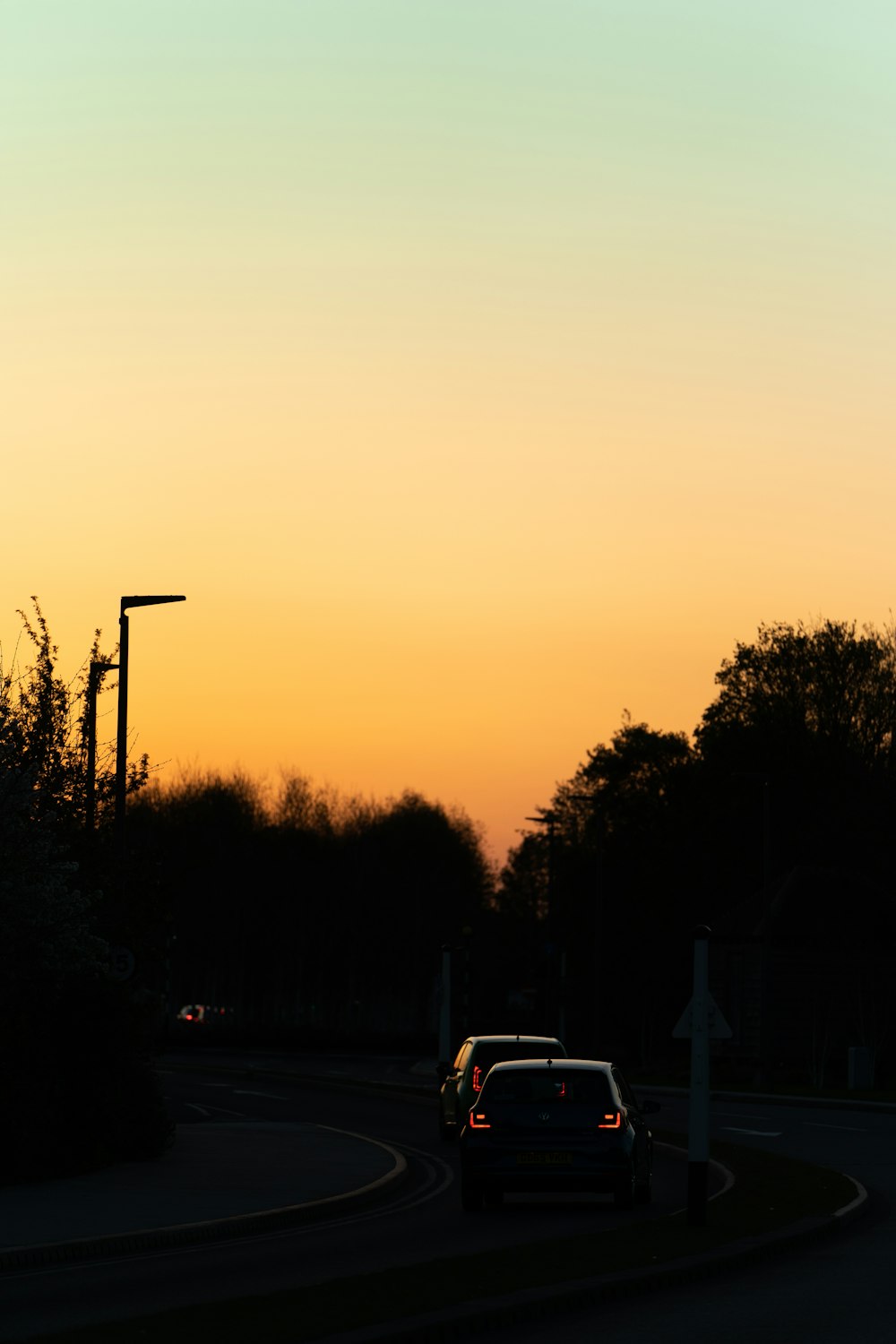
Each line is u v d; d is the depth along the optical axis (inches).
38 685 1375.5
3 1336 554.6
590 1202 1140.5
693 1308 664.4
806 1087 2768.2
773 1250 826.8
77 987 1205.7
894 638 4328.3
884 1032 3225.9
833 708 4254.4
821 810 3868.1
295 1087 2628.0
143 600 1594.5
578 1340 587.2
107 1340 532.1
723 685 4503.0
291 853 6190.9
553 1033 4097.0
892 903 3383.4
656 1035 4045.3
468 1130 1061.1
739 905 3705.7
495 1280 685.9
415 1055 4190.5
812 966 3378.4
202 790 6245.1
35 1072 1149.7
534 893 6658.5
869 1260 816.9
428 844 7047.2
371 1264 779.4
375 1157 1347.2
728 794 4175.7
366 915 6245.1
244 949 6043.3
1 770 1215.6
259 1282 716.7
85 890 1384.1
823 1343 580.7
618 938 4013.3
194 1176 1176.2
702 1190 900.6
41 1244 791.7
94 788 1503.4
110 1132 1226.0
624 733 5585.6
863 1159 1441.9
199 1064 3248.0
